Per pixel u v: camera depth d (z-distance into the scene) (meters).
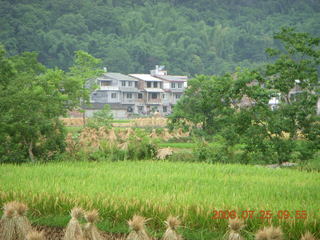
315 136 35.66
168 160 37.38
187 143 57.06
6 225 13.08
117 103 129.00
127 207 16.39
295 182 23.11
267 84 39.03
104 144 37.81
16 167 28.22
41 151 36.25
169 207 16.22
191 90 60.03
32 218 16.92
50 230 15.84
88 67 94.31
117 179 22.58
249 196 18.34
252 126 36.69
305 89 38.94
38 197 17.77
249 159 36.81
